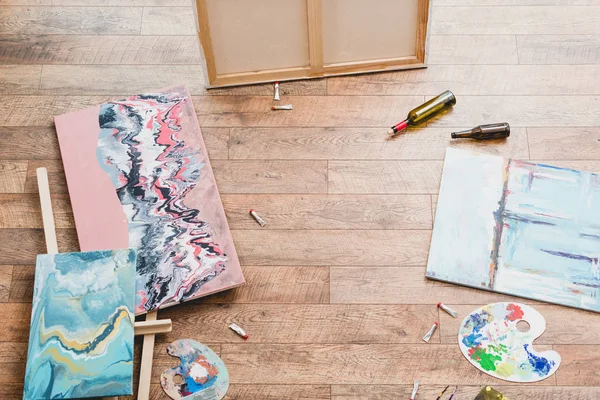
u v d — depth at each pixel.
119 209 2.26
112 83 2.53
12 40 2.61
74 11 2.66
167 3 2.68
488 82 2.52
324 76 2.54
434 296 2.16
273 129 2.44
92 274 2.10
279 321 2.14
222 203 2.32
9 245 2.25
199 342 2.10
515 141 2.40
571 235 2.23
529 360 2.06
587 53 2.57
